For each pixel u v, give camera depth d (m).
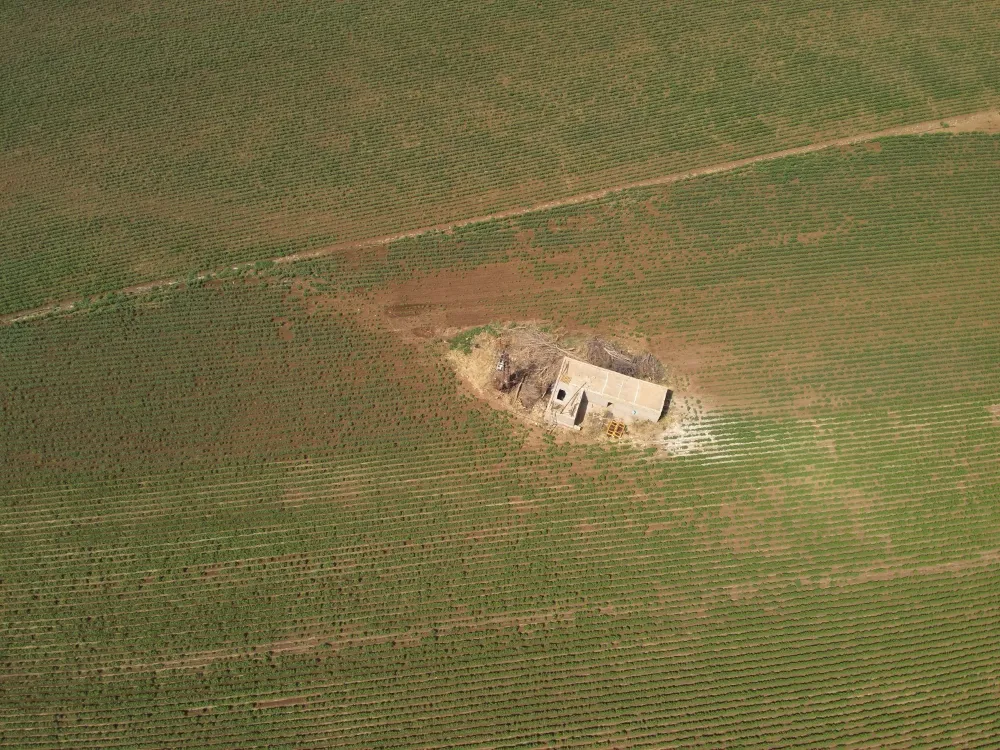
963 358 45.91
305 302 48.25
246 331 47.12
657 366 45.28
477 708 36.62
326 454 43.28
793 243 49.78
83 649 38.34
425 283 48.97
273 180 53.16
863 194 51.56
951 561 40.00
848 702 36.62
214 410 44.62
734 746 35.59
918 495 41.69
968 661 37.41
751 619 38.47
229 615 38.97
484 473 42.44
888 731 35.88
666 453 42.75
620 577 39.62
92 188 53.09
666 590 39.31
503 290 48.50
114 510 41.91
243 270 49.50
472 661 37.66
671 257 49.47
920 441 43.22
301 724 36.31
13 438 43.88
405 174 53.38
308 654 37.97
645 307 47.69
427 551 40.44
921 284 48.31
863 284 48.28
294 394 45.06
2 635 38.78
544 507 41.47
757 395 44.56
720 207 51.28
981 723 35.94
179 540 41.03
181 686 37.31
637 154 53.78
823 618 38.47
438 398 44.78
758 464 42.50
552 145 54.41
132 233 51.09
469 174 53.31
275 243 50.66
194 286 48.81
